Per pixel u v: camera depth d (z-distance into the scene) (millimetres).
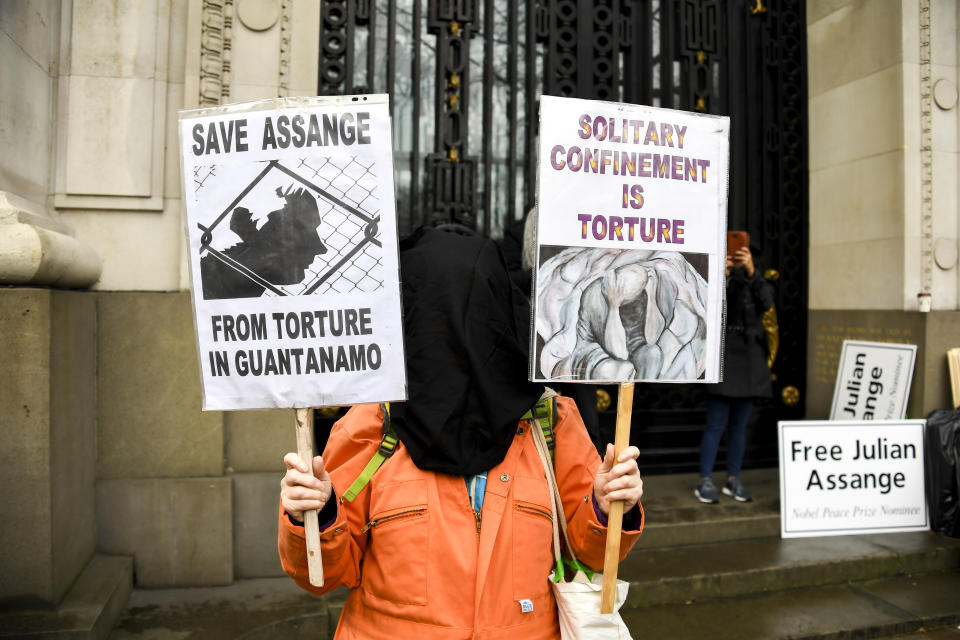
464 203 4348
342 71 4141
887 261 4668
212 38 3402
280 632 2865
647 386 4836
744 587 3412
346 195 1326
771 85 5164
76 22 3285
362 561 1389
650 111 1526
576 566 1454
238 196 1323
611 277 1493
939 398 4434
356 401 1320
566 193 1475
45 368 2570
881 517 4008
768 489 4488
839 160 5035
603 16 4695
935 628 3207
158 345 3250
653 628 3078
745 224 5043
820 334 5172
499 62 4555
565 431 1488
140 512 3195
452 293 1389
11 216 2607
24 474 2559
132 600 3070
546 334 1448
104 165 3277
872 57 4781
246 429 3387
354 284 1331
